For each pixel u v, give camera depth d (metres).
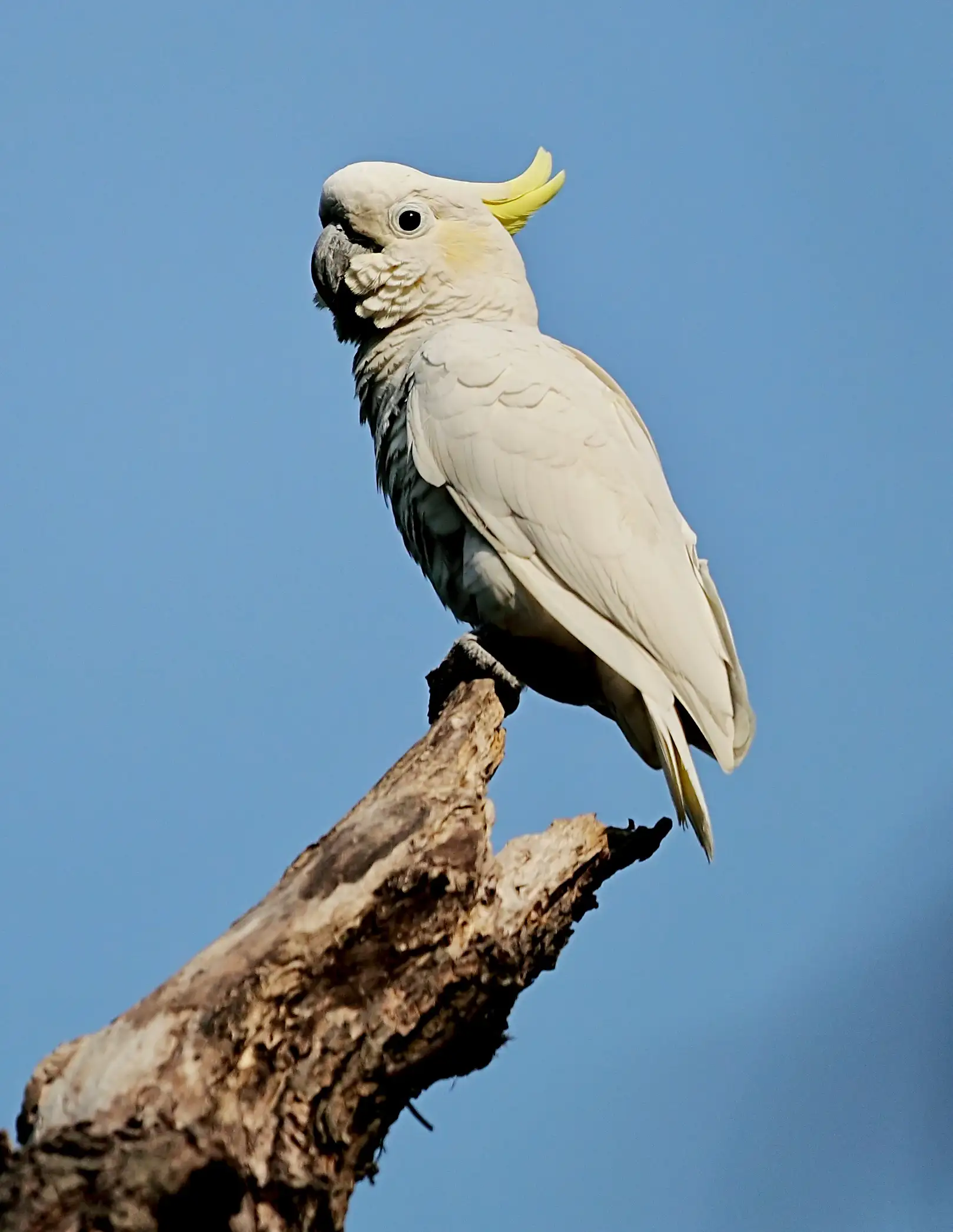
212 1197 6.18
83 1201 5.87
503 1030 7.72
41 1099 6.27
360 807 7.68
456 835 7.48
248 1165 6.32
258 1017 6.64
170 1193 6.01
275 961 6.77
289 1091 6.68
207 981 6.65
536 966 7.96
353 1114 6.89
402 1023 7.05
